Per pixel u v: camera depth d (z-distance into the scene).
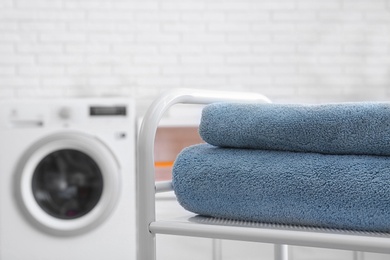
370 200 0.58
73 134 2.42
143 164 0.69
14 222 2.45
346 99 3.11
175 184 0.69
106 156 2.44
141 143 0.69
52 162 2.49
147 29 3.08
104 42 3.08
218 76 3.10
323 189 0.60
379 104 0.59
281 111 0.65
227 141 0.68
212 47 3.10
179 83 3.09
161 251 2.30
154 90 3.09
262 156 0.65
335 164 0.60
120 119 2.47
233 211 0.65
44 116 2.44
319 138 0.62
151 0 3.08
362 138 0.59
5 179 2.44
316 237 0.58
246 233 0.61
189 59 3.09
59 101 2.44
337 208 0.59
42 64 3.06
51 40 3.06
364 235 0.57
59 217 2.48
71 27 3.07
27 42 3.05
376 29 3.11
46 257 2.47
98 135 2.45
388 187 0.57
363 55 3.11
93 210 2.47
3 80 3.04
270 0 3.10
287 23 3.10
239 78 3.10
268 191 0.62
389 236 0.57
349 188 0.58
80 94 3.07
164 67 3.09
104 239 2.48
